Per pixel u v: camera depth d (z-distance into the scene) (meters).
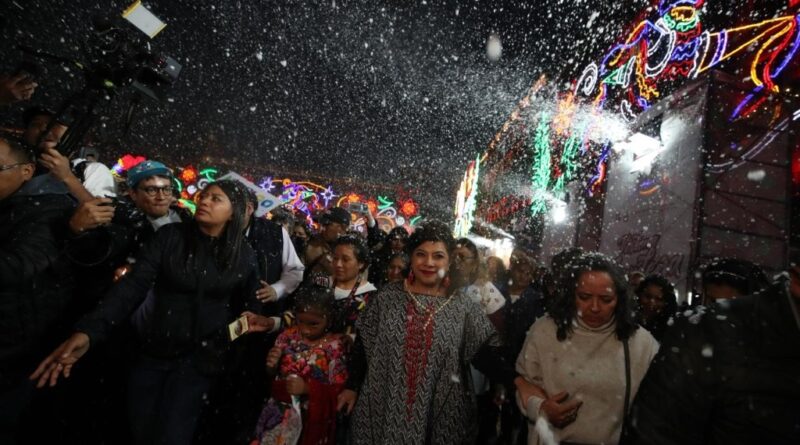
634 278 5.14
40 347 2.47
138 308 2.80
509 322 4.02
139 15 2.70
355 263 3.60
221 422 3.44
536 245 18.52
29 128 3.12
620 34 14.16
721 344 1.42
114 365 3.30
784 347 1.33
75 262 2.45
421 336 2.48
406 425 2.34
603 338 2.26
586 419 2.15
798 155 8.57
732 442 1.39
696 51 10.02
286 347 2.99
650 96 11.66
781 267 7.75
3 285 2.27
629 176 10.84
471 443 2.54
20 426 2.60
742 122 8.41
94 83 2.66
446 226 2.73
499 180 26.28
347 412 2.70
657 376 1.56
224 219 2.79
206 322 2.76
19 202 2.42
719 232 8.03
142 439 2.59
